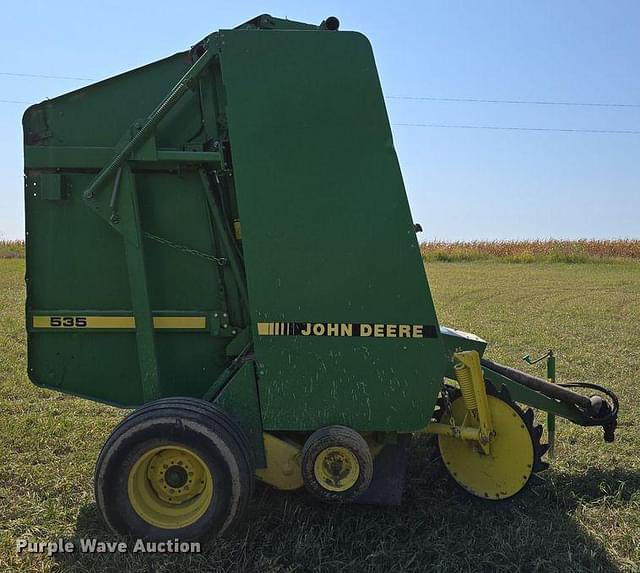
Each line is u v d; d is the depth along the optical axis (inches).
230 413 150.4
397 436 159.8
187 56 158.7
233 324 163.9
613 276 962.1
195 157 151.3
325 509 162.2
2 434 214.7
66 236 159.5
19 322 449.7
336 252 146.5
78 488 176.7
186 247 161.2
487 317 506.3
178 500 145.0
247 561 138.0
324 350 148.1
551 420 196.9
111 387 165.3
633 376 308.8
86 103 157.2
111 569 135.9
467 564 140.2
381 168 145.5
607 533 154.6
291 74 144.8
